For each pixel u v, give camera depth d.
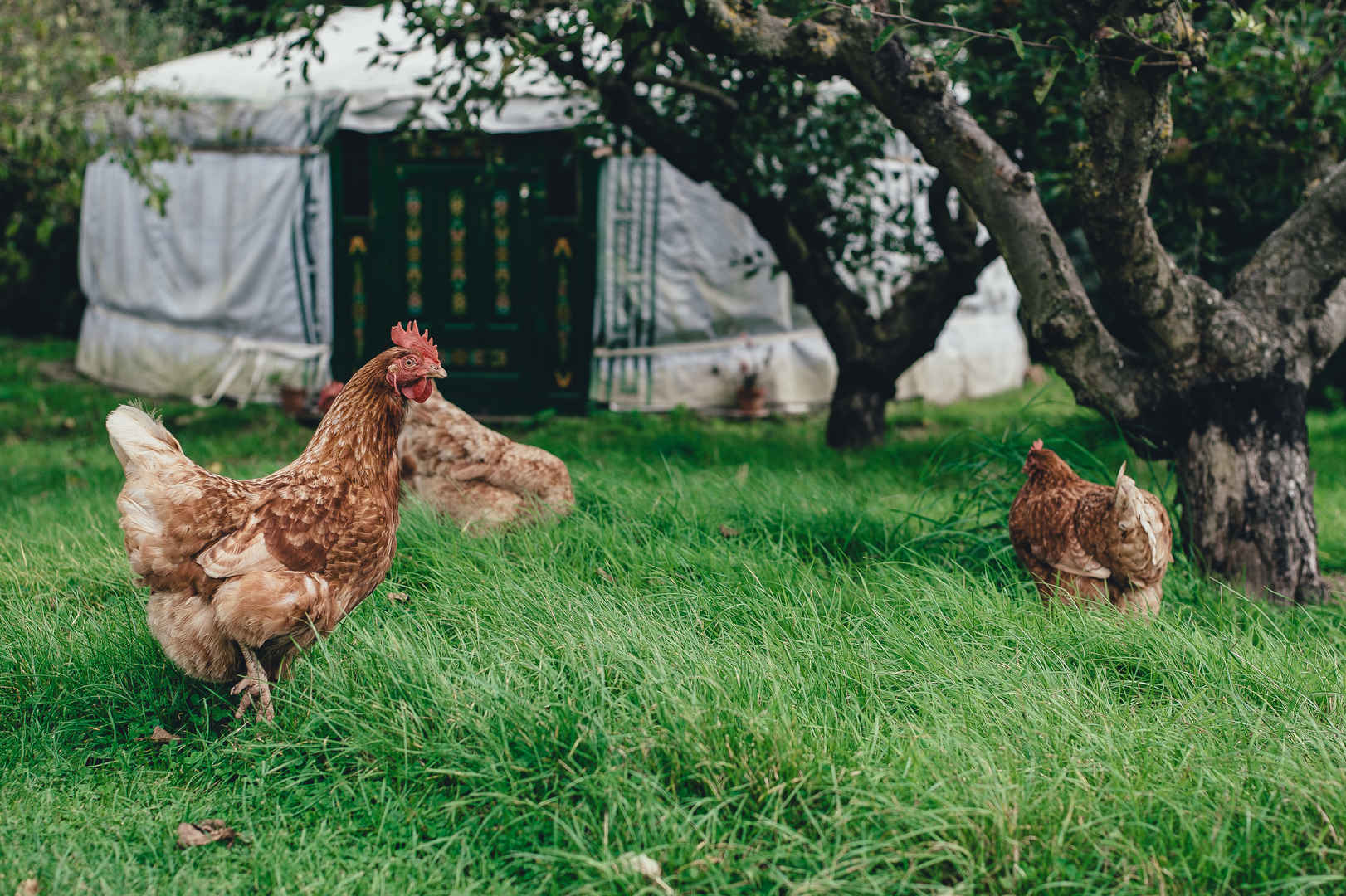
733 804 2.96
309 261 12.34
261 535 3.31
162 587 3.36
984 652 3.86
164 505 3.23
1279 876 2.68
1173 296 5.07
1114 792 2.91
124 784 3.29
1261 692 3.65
